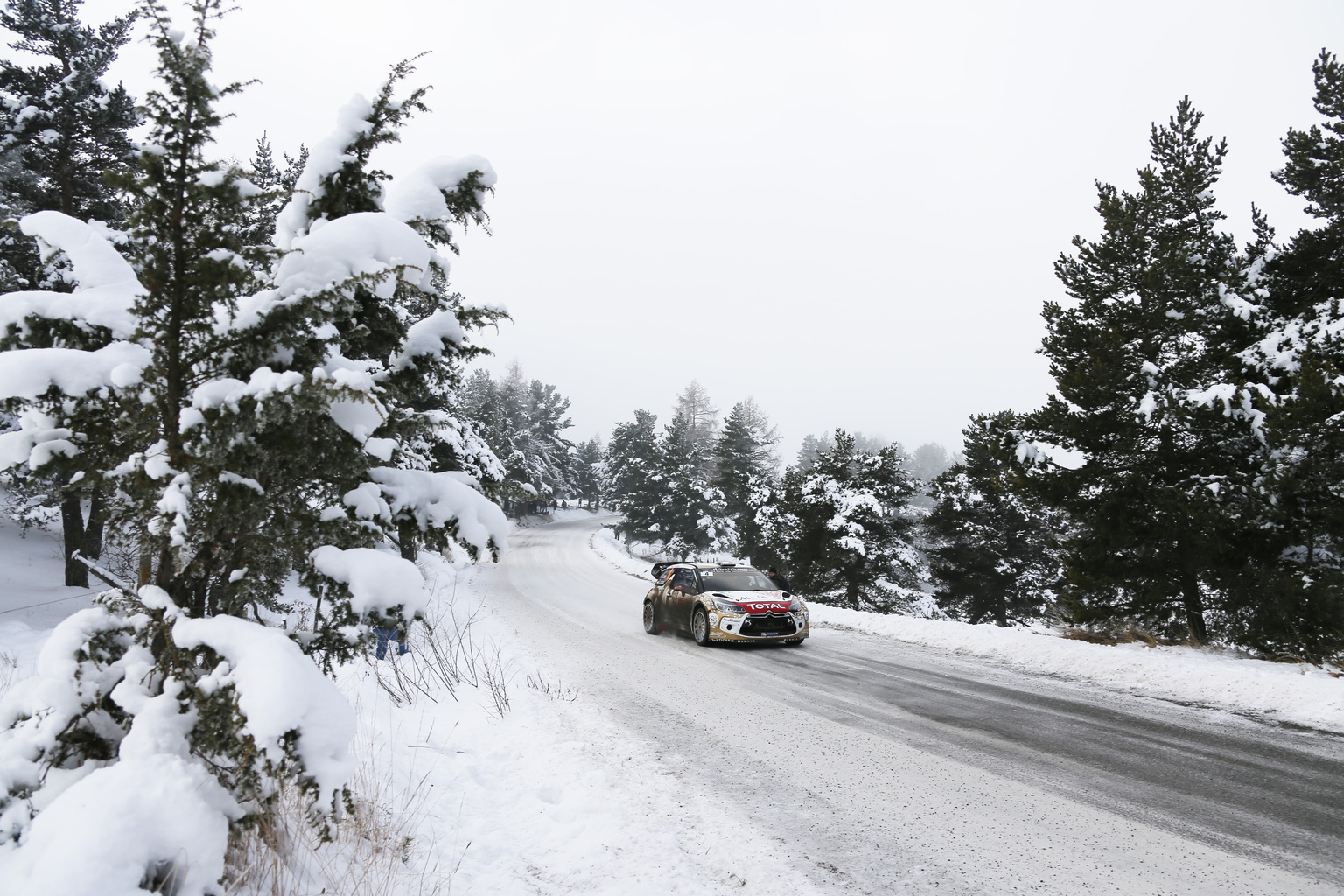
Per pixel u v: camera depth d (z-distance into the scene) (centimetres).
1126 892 332
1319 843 382
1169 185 1263
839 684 835
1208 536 1098
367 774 455
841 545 2869
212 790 242
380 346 354
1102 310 1293
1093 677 857
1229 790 466
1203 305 1198
